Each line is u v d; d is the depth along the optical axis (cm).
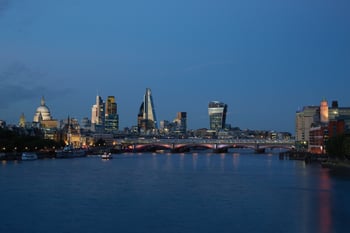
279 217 13875
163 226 12794
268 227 12656
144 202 16488
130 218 13788
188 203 16288
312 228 12550
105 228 12631
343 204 15962
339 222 13200
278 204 16050
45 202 16500
